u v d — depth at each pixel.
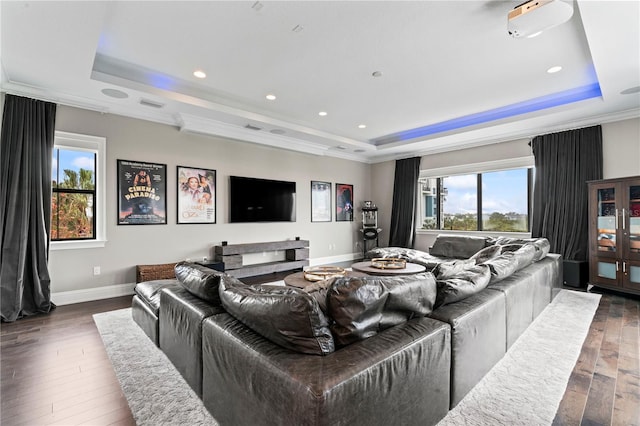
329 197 7.07
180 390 1.90
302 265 6.10
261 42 2.86
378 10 2.40
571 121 4.66
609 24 2.29
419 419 1.40
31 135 3.42
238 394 1.36
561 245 4.77
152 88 3.65
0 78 3.07
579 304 3.58
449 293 1.81
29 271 3.39
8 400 1.82
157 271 4.21
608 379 2.01
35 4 2.08
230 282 1.79
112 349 2.48
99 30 2.40
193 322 1.79
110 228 4.09
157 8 2.37
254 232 5.68
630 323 2.99
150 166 4.44
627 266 3.85
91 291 3.94
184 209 4.78
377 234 7.30
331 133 6.11
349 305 1.29
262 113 4.84
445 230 6.52
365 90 3.99
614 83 3.38
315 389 0.99
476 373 1.85
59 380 2.04
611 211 4.07
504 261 2.61
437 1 2.30
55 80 3.28
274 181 5.95
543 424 1.58
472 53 3.07
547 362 2.22
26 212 3.33
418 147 6.41
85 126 3.90
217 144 5.19
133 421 1.64
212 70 3.44
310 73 3.51
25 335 2.79
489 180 5.95
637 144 4.22
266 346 1.29
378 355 1.21
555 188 4.88
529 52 3.06
